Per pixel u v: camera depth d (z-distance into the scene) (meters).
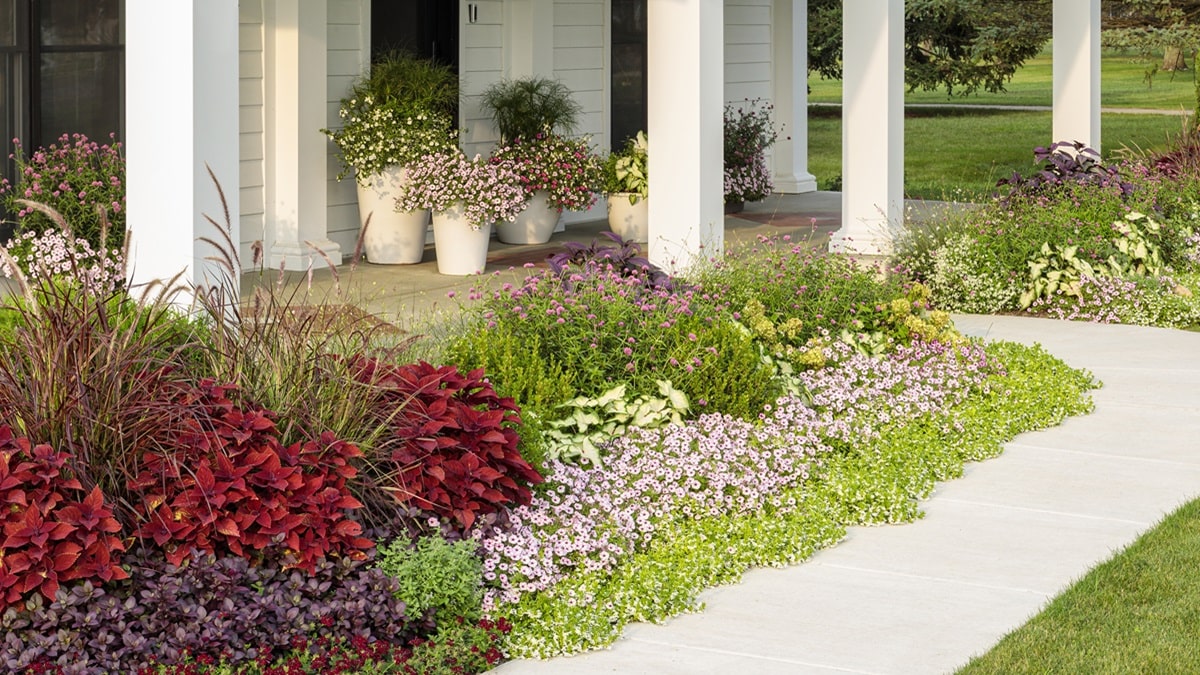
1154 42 24.97
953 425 6.99
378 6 11.89
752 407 6.80
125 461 4.57
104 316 4.61
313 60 11.13
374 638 4.47
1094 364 8.60
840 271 8.42
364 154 11.15
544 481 5.55
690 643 4.67
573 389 6.46
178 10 6.28
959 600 5.05
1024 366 8.21
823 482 6.14
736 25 16.12
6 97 9.96
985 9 25.28
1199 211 11.82
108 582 4.36
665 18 8.98
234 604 4.36
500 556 4.95
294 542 4.54
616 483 5.78
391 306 9.64
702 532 5.48
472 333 6.75
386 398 5.21
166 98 6.35
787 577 5.30
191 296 6.30
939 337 8.21
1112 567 5.32
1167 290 10.27
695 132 8.98
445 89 11.52
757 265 8.38
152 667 4.14
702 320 7.19
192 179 6.33
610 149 14.57
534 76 13.27
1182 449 6.95
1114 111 25.95
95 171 9.45
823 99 29.58
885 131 10.73
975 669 4.42
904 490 6.05
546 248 12.56
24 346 4.66
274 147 11.12
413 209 11.05
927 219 11.20
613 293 7.03
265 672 4.18
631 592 4.86
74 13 10.34
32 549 4.22
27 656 4.04
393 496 4.88
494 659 4.46
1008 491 6.32
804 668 4.46
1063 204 10.73
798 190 17.02
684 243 9.05
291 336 5.09
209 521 4.45
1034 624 4.78
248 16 10.85
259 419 4.74
